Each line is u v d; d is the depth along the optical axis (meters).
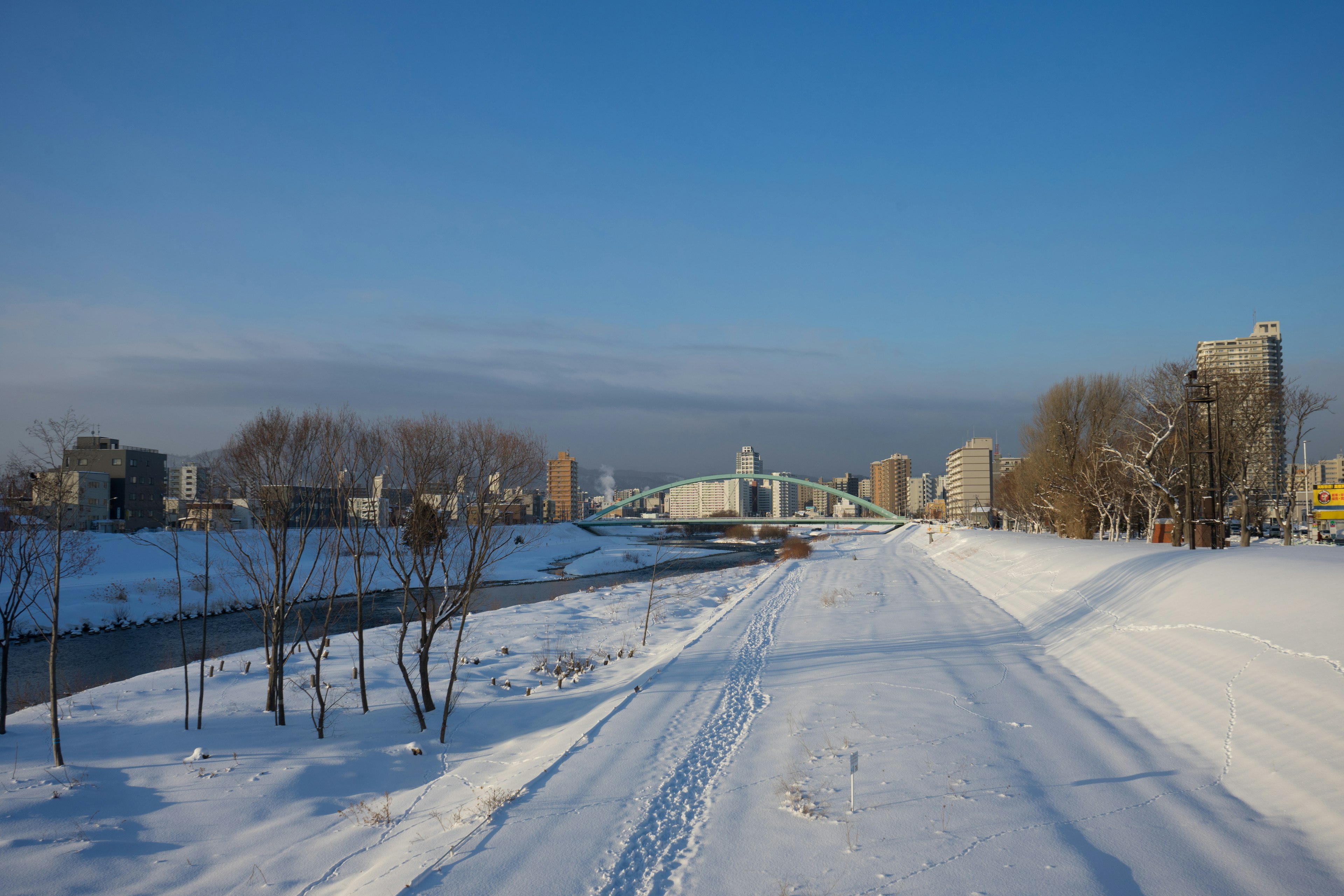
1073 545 39.28
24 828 10.94
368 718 17.89
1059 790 10.75
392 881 8.84
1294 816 9.28
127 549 49.25
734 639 26.17
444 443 18.53
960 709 15.26
